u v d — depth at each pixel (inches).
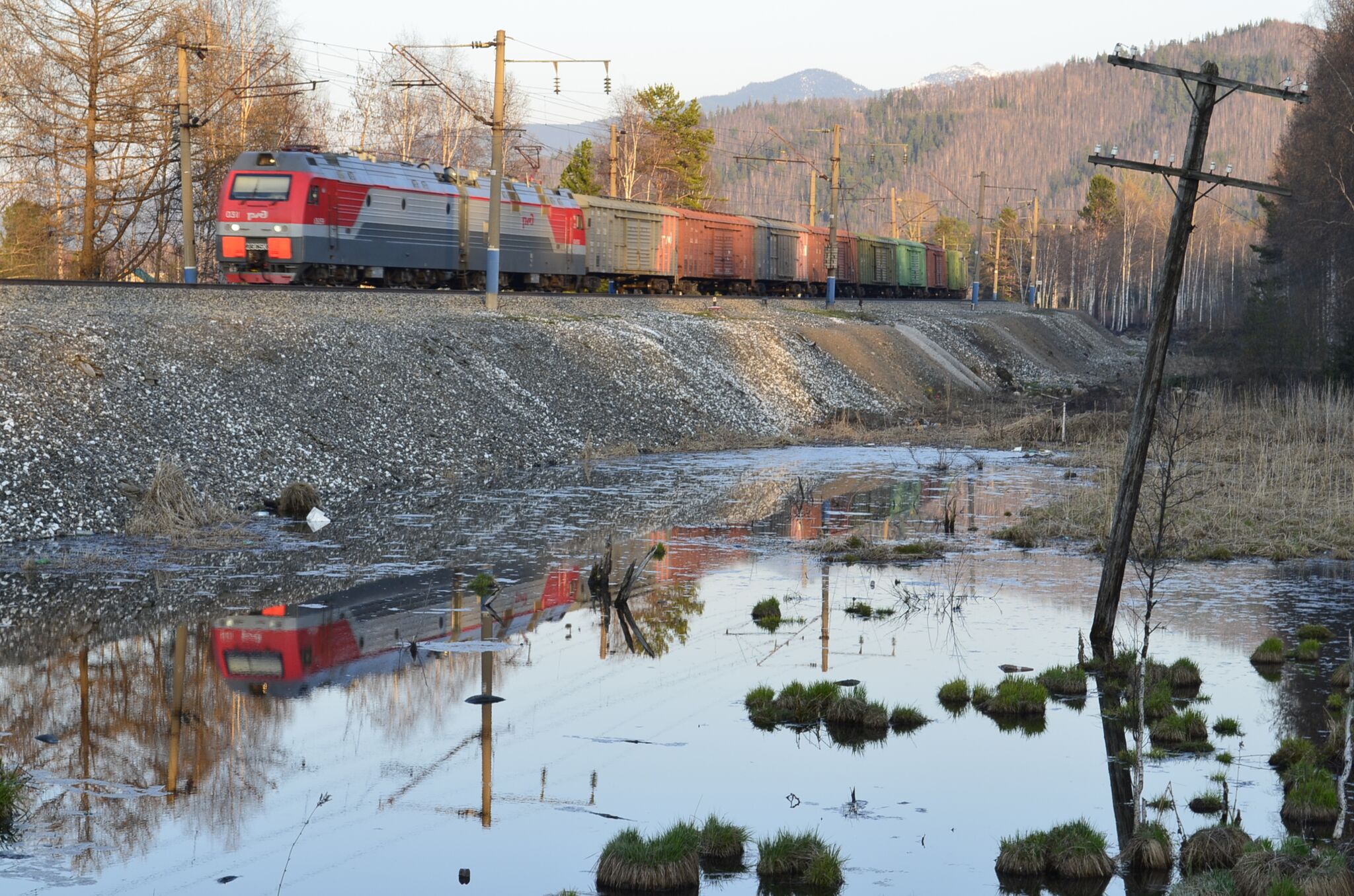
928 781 465.4
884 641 664.4
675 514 1067.3
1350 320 2138.3
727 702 551.2
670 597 755.4
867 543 930.1
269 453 1055.6
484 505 1062.4
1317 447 1406.3
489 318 1573.6
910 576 837.2
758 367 1907.0
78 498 880.9
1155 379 657.6
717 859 398.0
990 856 401.4
